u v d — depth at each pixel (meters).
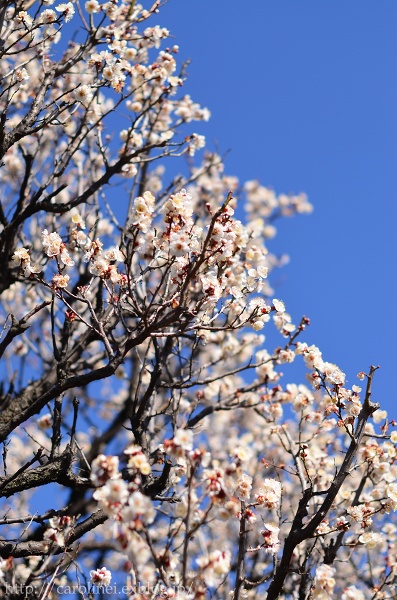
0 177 9.70
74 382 5.84
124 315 7.59
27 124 7.08
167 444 4.18
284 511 9.18
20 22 6.74
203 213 10.31
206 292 5.36
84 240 5.71
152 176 10.18
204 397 8.38
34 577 5.10
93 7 7.36
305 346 6.05
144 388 9.38
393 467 6.36
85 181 9.63
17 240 8.10
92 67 7.53
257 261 6.51
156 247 5.52
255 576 7.21
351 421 5.80
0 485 5.88
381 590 6.84
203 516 4.48
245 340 8.63
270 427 7.47
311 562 6.48
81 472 6.65
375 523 7.38
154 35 7.98
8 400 7.98
